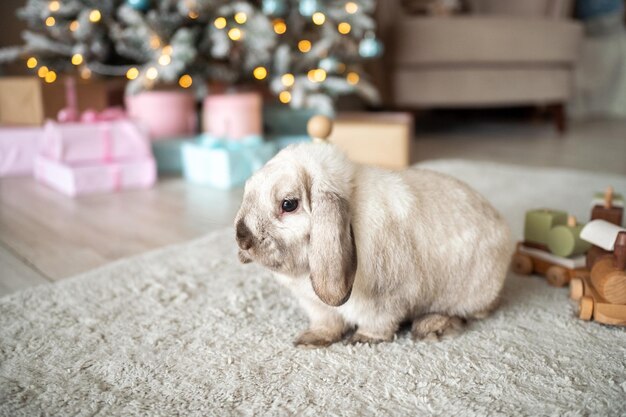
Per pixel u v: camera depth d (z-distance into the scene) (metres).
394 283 0.73
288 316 0.84
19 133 1.65
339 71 1.87
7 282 0.97
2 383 0.70
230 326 0.81
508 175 1.60
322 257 0.67
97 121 1.56
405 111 2.45
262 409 0.65
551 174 1.61
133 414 0.64
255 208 0.69
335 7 1.80
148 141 1.58
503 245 0.80
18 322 0.82
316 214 0.68
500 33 2.25
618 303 0.79
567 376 0.70
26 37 1.68
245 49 1.67
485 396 0.67
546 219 0.95
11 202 1.41
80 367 0.73
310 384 0.69
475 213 0.79
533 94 2.37
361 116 1.85
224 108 1.63
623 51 3.16
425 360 0.73
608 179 1.56
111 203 1.40
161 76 1.60
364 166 0.78
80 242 1.15
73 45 1.71
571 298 0.88
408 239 0.74
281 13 1.73
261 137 1.67
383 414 0.64
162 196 1.46
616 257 0.81
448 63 2.28
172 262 1.02
